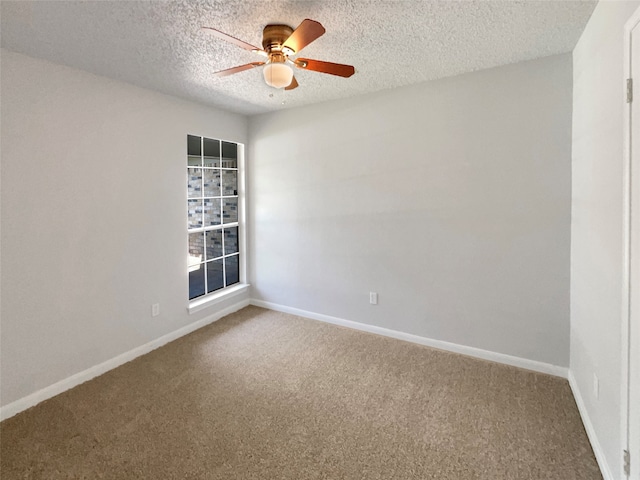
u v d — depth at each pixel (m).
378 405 2.21
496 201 2.67
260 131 3.91
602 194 1.69
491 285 2.74
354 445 1.86
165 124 3.08
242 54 2.23
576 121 2.24
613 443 1.52
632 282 1.31
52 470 1.69
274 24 1.85
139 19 1.79
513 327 2.68
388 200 3.16
